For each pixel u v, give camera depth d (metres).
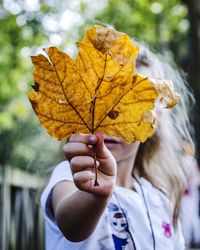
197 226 6.46
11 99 12.44
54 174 2.39
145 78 1.52
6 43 12.66
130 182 2.71
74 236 1.95
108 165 1.68
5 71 12.53
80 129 1.58
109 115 1.57
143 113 1.55
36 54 1.52
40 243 7.70
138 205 2.55
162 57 3.44
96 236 2.34
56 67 1.54
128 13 15.22
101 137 1.61
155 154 3.08
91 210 1.85
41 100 1.55
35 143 4.57
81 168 1.66
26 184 7.44
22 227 7.04
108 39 1.50
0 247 5.96
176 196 3.06
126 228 2.45
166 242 2.58
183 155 3.32
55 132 1.57
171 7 15.11
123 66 1.52
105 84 1.55
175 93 1.53
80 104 1.57
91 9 14.16
